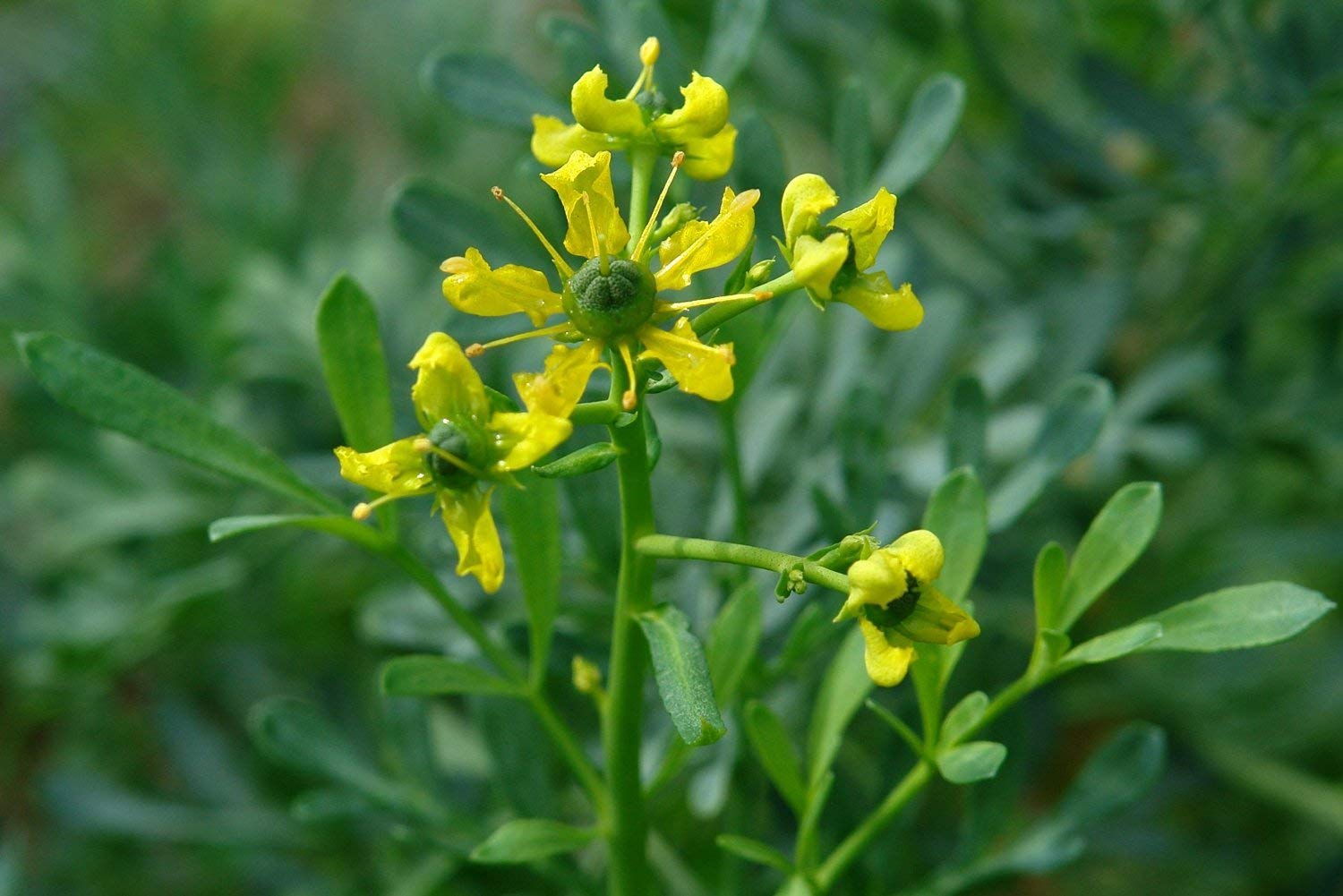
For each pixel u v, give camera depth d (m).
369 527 0.20
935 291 0.25
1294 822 0.28
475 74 0.22
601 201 0.18
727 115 0.19
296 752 0.21
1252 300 0.27
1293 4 0.24
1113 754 0.21
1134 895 0.28
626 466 0.18
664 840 0.25
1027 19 0.28
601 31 0.22
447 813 0.22
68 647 0.27
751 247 0.18
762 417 0.24
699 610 0.23
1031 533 0.26
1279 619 0.19
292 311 0.28
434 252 0.22
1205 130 0.27
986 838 0.21
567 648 0.21
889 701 0.24
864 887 0.22
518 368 0.24
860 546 0.17
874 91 0.27
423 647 0.25
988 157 0.26
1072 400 0.21
